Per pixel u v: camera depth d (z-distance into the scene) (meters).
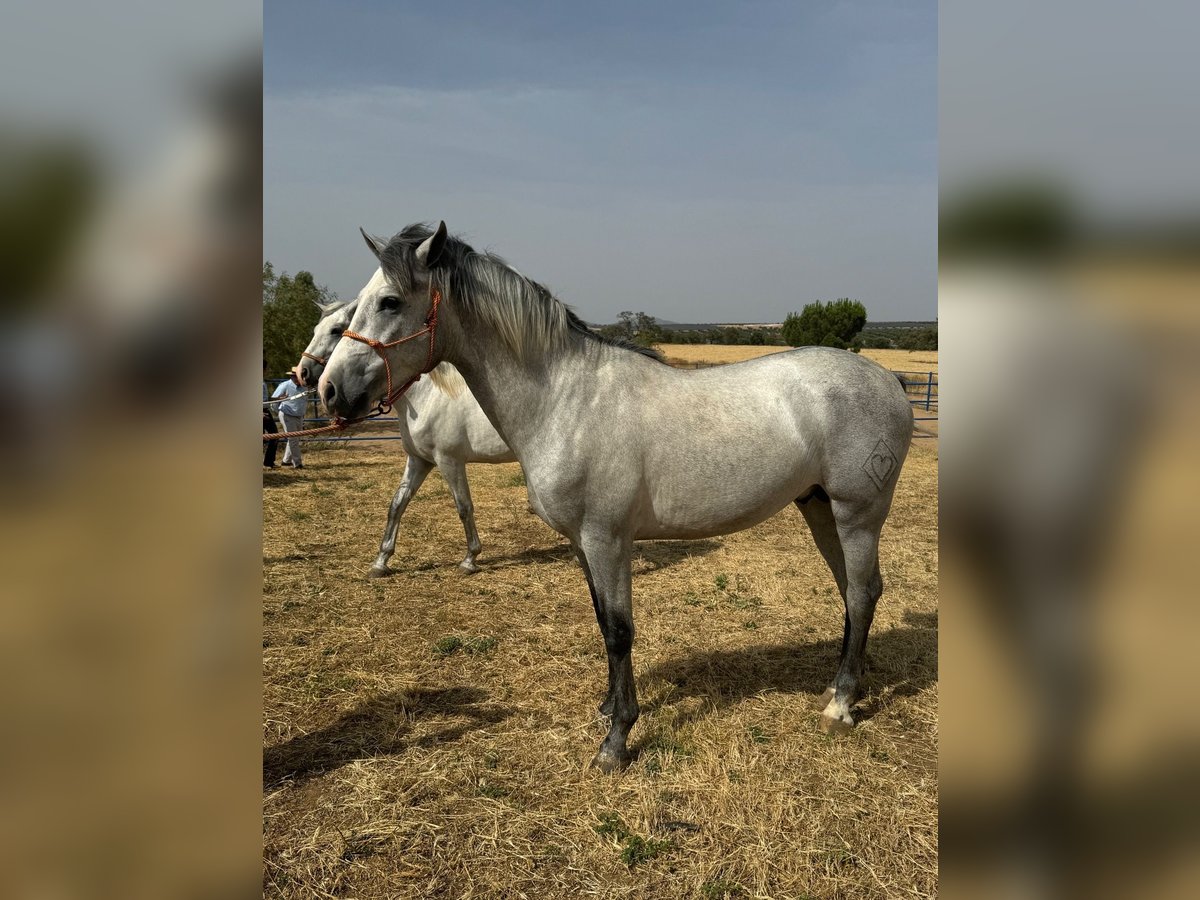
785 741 2.93
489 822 2.47
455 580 5.07
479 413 4.80
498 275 2.62
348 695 3.37
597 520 2.67
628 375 2.73
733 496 2.74
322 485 8.61
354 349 2.53
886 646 3.87
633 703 2.80
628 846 2.33
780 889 2.17
